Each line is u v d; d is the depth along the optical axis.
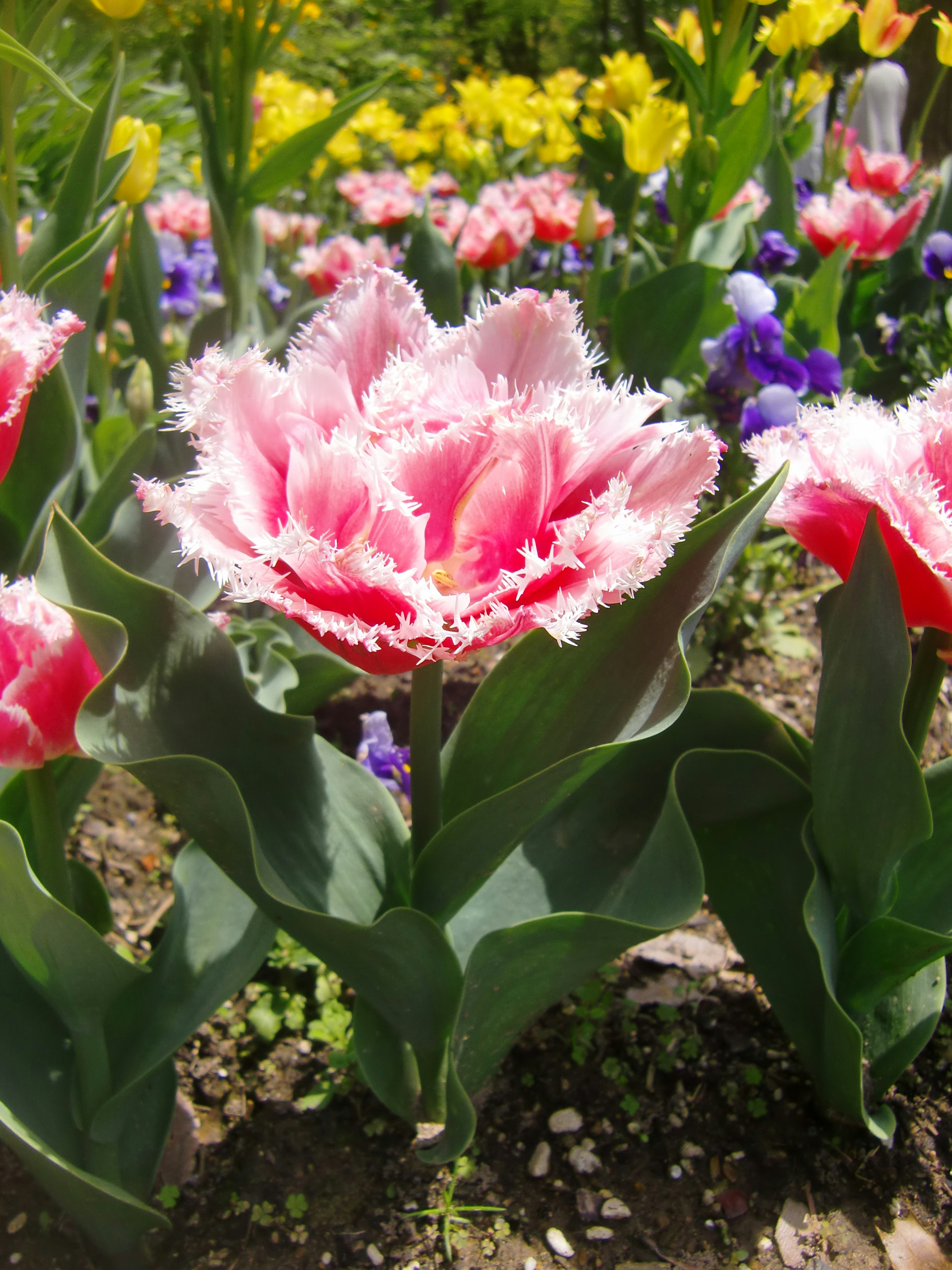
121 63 0.42
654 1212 0.37
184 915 0.34
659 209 0.90
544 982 0.32
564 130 1.10
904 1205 0.38
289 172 0.54
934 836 0.37
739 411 0.58
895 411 0.30
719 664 0.61
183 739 0.28
